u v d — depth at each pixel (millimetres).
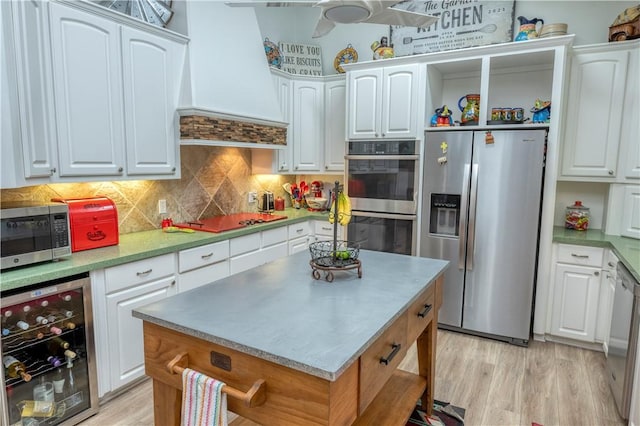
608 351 2625
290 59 4387
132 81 2576
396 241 3666
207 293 1667
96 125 2377
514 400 2432
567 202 3559
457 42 3723
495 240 3186
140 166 2668
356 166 3814
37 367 2090
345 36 4492
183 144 2926
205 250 2908
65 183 2453
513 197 3094
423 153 3477
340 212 1915
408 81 3504
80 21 2250
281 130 3797
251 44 3498
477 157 3197
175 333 1396
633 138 2982
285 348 1176
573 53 3137
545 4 3453
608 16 3285
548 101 3342
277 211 4461
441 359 2947
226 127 3117
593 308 3031
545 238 3107
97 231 2496
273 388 1191
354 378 1246
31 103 1969
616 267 2586
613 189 3123
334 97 4238
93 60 2334
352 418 1246
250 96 3391
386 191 3670
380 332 1324
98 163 2406
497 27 3559
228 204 3920
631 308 2131
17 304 1869
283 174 4332
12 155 1838
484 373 2748
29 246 2020
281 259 2262
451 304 3402
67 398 2201
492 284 3230
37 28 2020
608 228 3164
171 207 3316
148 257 2486
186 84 2883
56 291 2020
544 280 3154
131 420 2229
